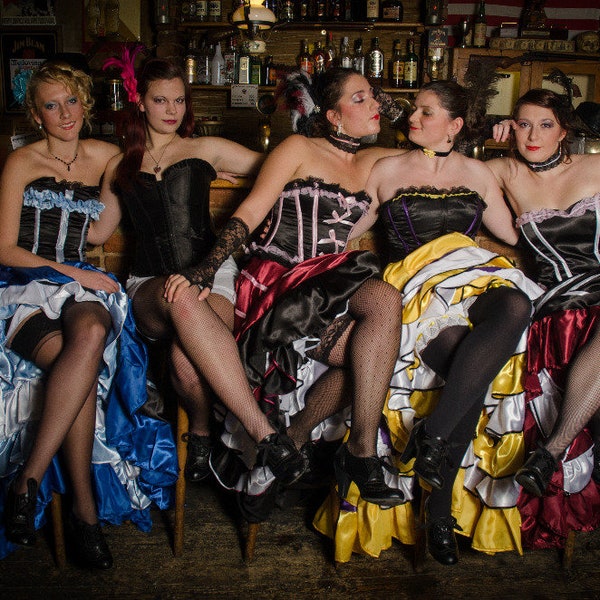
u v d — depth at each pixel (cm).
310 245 222
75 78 226
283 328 199
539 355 215
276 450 191
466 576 207
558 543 215
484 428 211
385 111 247
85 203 230
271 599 194
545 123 229
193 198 228
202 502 249
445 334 206
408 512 218
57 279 210
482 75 249
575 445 212
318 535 229
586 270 230
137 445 221
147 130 232
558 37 458
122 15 475
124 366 215
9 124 484
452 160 238
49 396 194
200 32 480
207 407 211
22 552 217
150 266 229
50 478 207
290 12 468
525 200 239
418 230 231
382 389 196
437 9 464
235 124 489
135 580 202
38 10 478
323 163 227
